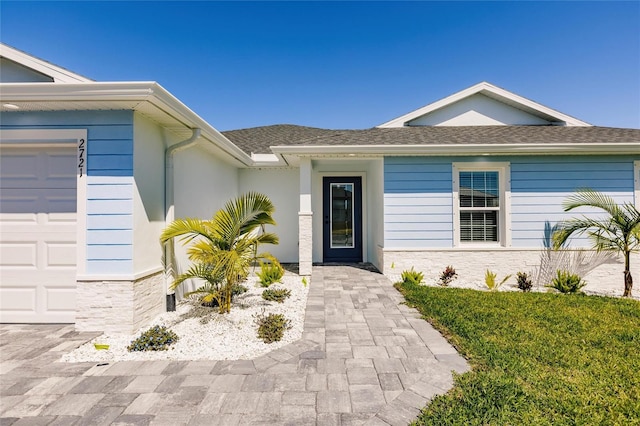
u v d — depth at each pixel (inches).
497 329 156.0
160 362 125.6
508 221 284.8
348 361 125.1
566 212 283.3
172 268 200.8
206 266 181.2
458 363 122.4
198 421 88.0
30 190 171.0
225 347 140.6
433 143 284.8
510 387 99.2
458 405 91.5
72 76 163.6
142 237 169.9
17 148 169.6
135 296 161.3
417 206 291.1
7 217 170.9
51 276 169.9
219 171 305.1
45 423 87.0
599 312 185.0
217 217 175.2
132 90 143.5
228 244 175.8
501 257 285.7
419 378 111.1
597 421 83.8
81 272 159.5
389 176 293.1
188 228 173.2
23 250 170.2
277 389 104.7
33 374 115.4
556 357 123.4
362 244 376.5
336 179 378.6
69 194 170.9
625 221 244.2
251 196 178.7
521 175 285.4
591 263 282.5
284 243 385.1
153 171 182.9
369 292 239.6
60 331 159.6
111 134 161.2
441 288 249.0
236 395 101.2
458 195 290.4
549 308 192.7
